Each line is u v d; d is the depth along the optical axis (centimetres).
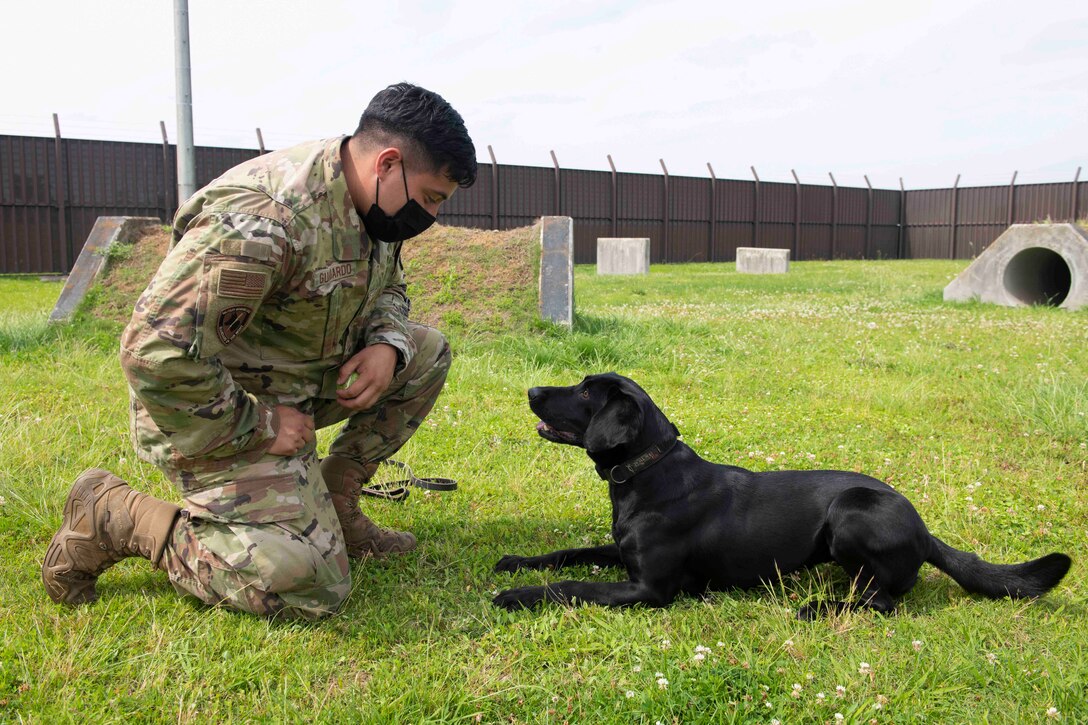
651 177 2973
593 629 261
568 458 456
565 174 2781
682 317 1093
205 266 231
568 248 872
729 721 212
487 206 2634
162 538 262
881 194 3575
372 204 253
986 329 977
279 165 249
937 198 3528
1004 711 217
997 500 390
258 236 235
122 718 208
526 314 825
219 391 243
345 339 284
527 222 2731
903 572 280
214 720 210
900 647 250
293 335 267
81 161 1955
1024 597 283
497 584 304
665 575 293
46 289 1456
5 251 1888
